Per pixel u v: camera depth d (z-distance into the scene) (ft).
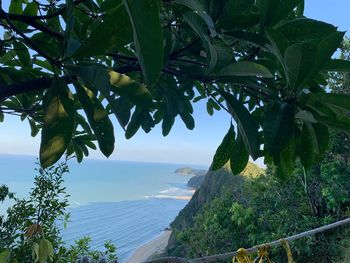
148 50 2.37
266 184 25.39
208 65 3.98
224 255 4.96
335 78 22.44
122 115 3.22
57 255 11.78
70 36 3.54
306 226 21.89
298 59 3.57
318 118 4.10
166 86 6.48
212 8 4.09
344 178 21.45
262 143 5.03
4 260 5.17
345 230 21.49
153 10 2.25
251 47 5.28
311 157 4.76
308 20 4.24
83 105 3.54
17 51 5.92
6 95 3.89
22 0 6.25
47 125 3.36
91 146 7.97
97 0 5.92
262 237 22.72
